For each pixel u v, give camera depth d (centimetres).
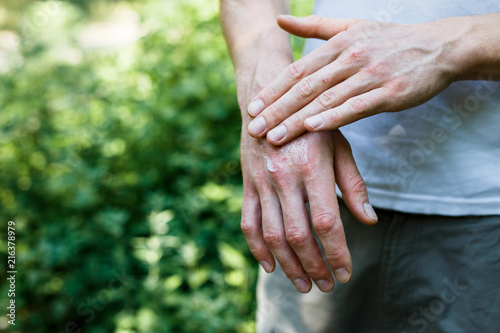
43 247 117
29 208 134
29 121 149
